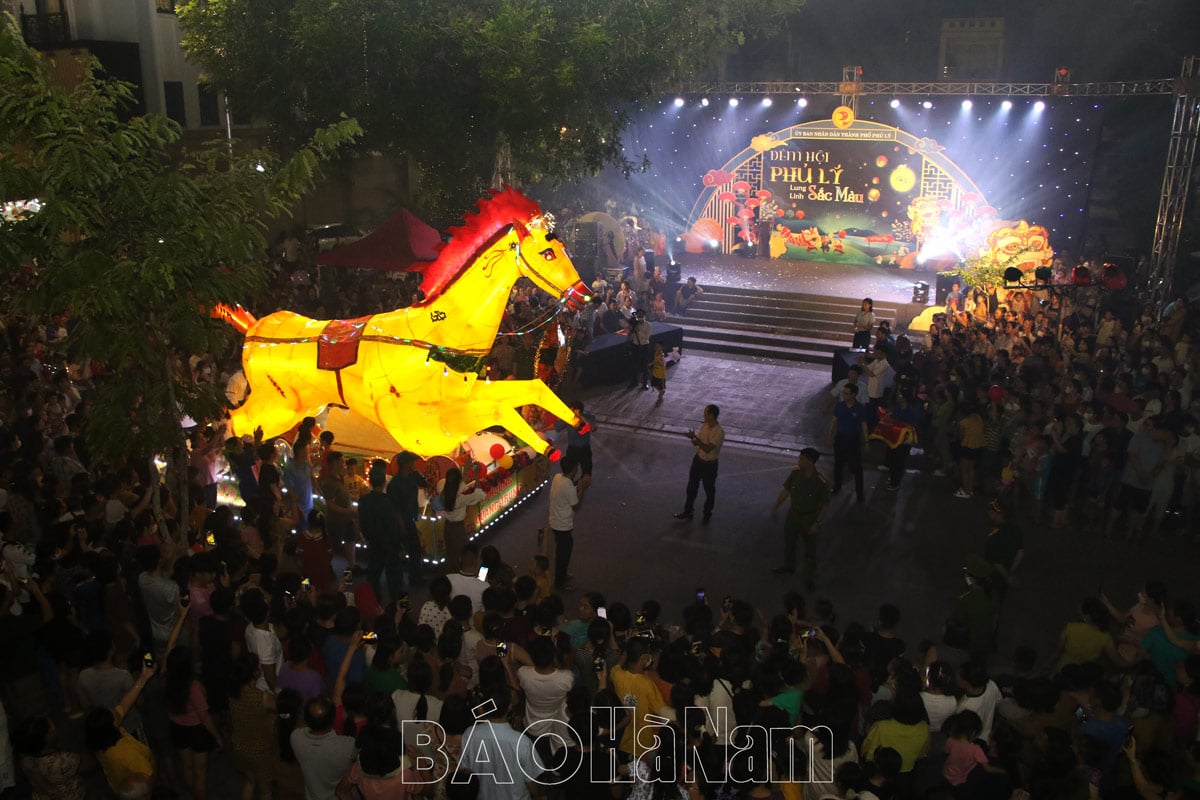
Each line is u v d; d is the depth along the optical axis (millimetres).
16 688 7676
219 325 9398
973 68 34438
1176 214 21297
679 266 25406
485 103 19141
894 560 12484
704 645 7691
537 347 16766
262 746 7043
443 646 7082
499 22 18156
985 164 26516
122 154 8320
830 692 6871
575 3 19250
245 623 7566
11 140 8141
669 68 21656
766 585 11805
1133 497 12672
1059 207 25906
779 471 15555
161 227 8422
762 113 28578
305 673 6969
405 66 18641
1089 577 12031
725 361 22266
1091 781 6113
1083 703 7137
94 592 8086
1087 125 25078
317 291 20609
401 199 25531
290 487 11242
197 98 25344
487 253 11875
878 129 27438
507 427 12352
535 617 7629
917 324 23141
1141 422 12594
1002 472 13586
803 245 29266
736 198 29719
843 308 24297
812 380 20719
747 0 23688
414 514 10820
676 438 17109
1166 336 16969
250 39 19391
